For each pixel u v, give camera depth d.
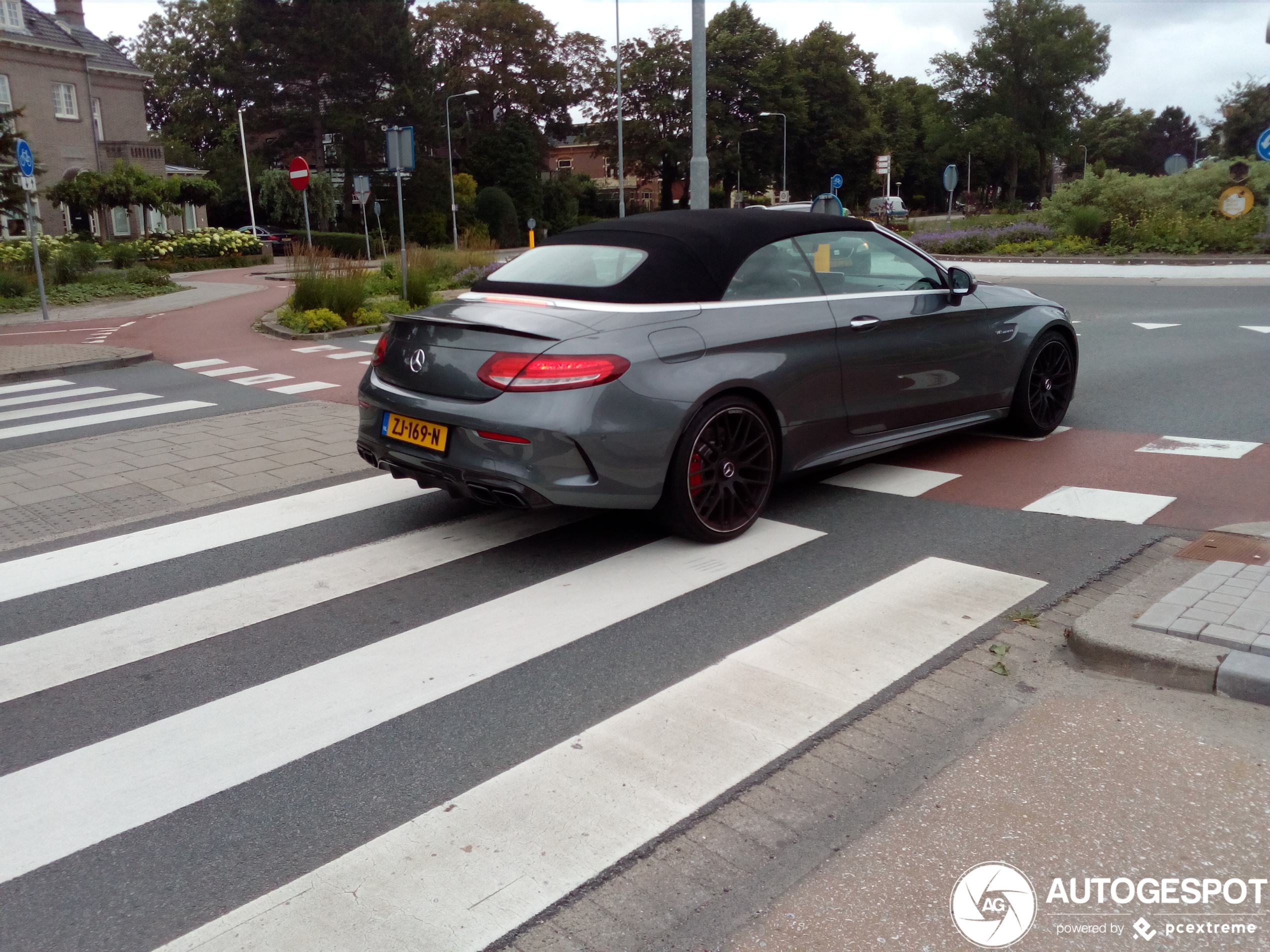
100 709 3.43
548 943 2.25
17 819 2.80
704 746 3.05
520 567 4.69
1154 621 3.51
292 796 2.87
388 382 4.90
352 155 58.41
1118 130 100.69
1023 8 64.06
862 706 3.26
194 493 6.11
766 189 81.00
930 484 5.83
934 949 2.18
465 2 71.69
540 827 2.68
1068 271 21.27
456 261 24.53
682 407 4.46
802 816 2.68
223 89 67.00
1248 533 4.54
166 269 33.31
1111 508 5.23
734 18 74.81
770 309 4.94
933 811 2.67
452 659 3.73
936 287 5.96
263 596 4.42
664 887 2.42
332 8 56.16
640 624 3.99
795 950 2.20
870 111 79.88
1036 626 3.82
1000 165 87.06
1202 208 25.09
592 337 4.35
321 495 6.02
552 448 4.23
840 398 5.23
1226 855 2.44
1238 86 60.81
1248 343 10.65
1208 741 2.93
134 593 4.50
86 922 2.38
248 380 10.94
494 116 74.44
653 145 72.25
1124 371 9.27
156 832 2.72
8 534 5.39
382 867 2.54
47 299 21.67
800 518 5.28
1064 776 2.80
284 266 37.88
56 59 43.62
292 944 2.27
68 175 42.69
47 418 8.94
